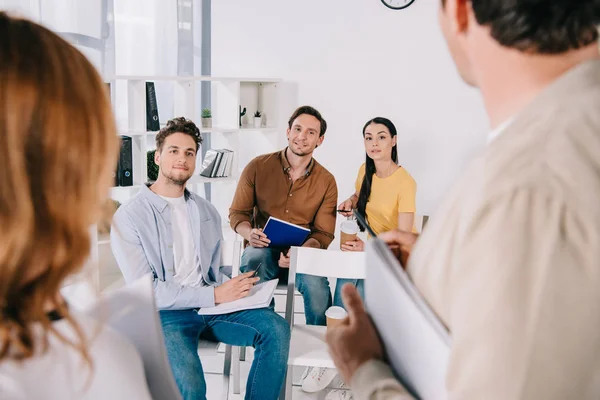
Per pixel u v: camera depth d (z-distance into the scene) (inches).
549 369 16.8
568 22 19.0
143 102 141.1
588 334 16.5
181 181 93.4
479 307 17.6
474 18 20.7
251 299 86.8
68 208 19.0
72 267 19.6
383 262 24.2
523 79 20.1
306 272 90.1
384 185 121.2
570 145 17.5
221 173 158.9
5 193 17.7
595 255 16.4
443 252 20.5
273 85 167.6
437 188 177.5
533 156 17.9
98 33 179.6
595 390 17.1
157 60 189.0
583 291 16.4
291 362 78.6
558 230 16.8
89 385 19.6
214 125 174.7
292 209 123.2
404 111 174.9
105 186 20.5
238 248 97.8
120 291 26.5
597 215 16.6
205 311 84.0
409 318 22.4
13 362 18.2
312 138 119.1
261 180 123.6
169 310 87.5
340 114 177.6
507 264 17.1
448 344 20.1
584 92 18.5
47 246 18.7
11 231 17.7
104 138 20.0
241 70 180.9
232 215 123.6
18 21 19.4
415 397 24.1
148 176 148.9
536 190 17.3
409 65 171.6
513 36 19.5
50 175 18.6
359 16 171.2
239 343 85.4
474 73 22.1
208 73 194.1
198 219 95.3
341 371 27.1
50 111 18.3
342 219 180.2
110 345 20.8
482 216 18.2
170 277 90.7
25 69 18.2
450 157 175.5
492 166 18.7
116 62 184.7
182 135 92.9
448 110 172.7
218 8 178.7
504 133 19.6
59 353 19.2
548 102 18.7
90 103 19.5
